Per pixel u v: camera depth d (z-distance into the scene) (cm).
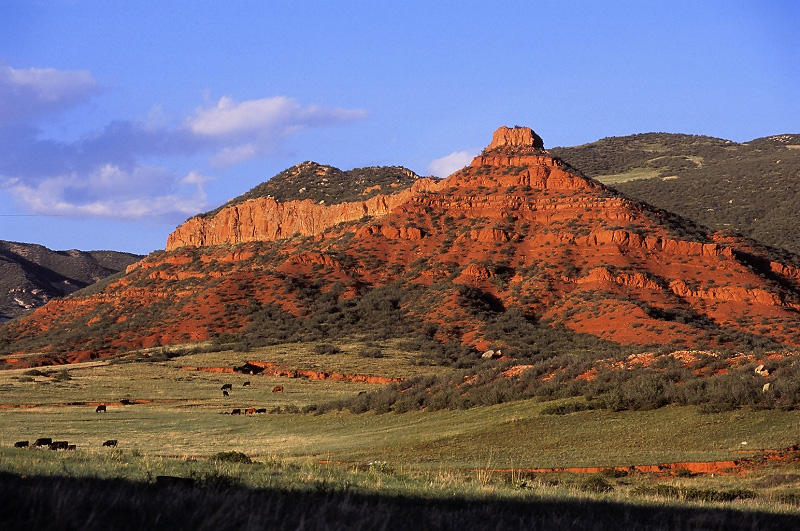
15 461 2605
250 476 2631
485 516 2073
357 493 2352
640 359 6888
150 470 2623
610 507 2534
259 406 10094
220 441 6725
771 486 3784
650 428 5309
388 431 6531
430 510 2109
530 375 7112
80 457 3200
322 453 5588
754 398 5356
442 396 7231
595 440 5253
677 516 2408
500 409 6450
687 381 5891
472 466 4553
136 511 1700
